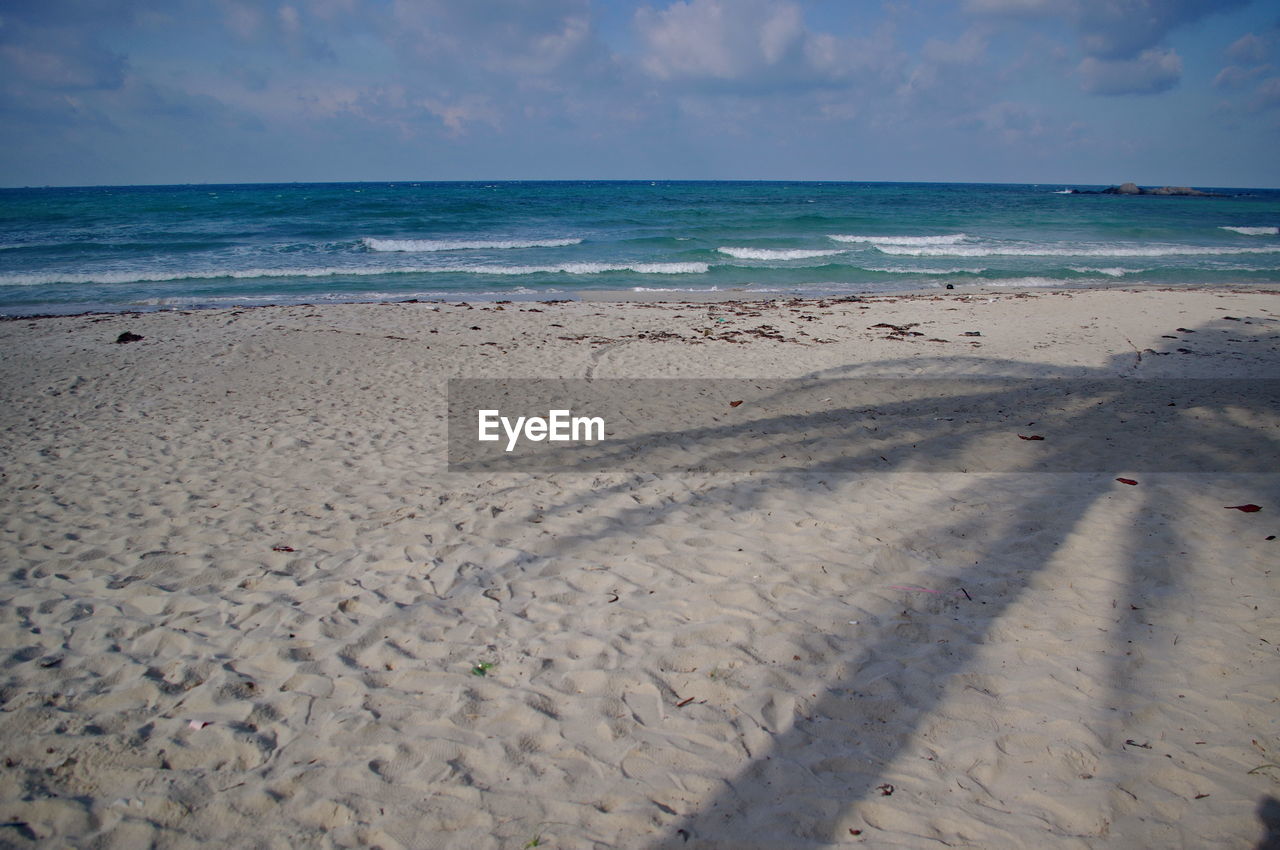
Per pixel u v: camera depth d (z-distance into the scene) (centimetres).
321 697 325
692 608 393
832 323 1368
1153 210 5622
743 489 561
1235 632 360
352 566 442
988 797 265
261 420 757
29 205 4841
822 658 349
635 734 300
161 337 1210
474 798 268
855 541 469
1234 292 1783
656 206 5162
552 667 344
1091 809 259
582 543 470
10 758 288
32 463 630
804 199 6644
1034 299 1653
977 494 543
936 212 4847
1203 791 265
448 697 324
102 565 448
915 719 306
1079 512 504
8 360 1042
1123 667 336
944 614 385
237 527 498
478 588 416
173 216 3891
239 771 282
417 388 893
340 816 260
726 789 271
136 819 260
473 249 2780
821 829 252
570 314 1484
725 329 1311
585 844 247
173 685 334
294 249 2700
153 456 647
